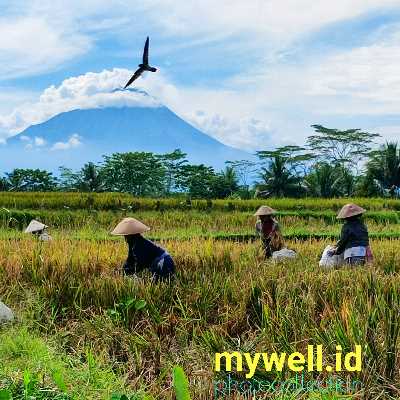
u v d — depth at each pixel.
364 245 10.06
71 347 6.56
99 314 7.66
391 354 5.50
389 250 12.38
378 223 25.95
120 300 7.67
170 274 8.65
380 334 5.87
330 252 10.28
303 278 7.98
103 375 5.52
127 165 69.25
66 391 4.80
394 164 48.62
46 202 28.94
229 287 7.93
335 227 23.19
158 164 71.06
